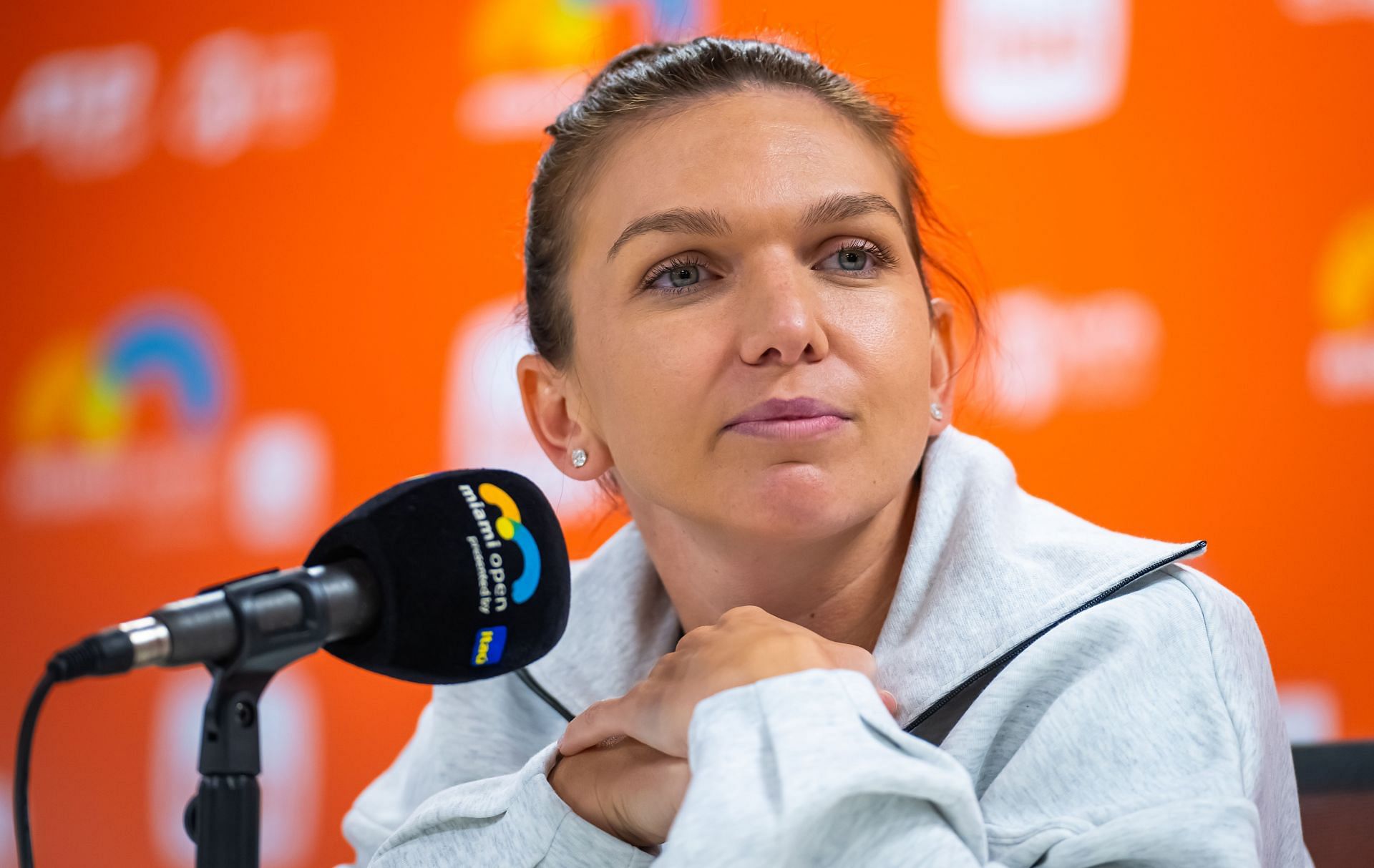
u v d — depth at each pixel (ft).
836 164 16.24
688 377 15.57
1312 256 41.27
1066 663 14.56
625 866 14.24
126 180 51.26
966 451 17.88
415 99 49.26
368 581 12.67
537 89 48.11
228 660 11.48
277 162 50.19
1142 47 42.52
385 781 21.20
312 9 50.21
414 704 46.78
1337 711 40.11
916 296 16.46
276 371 49.47
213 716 11.53
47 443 51.01
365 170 49.49
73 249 51.37
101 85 51.62
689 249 15.98
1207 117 42.14
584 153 17.40
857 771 11.42
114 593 50.08
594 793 14.48
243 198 50.34
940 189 43.14
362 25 49.88
